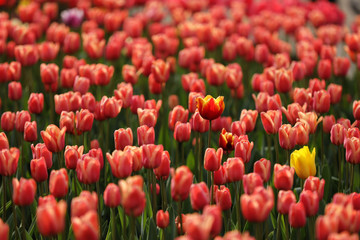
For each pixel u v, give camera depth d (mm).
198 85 5996
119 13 10320
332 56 7875
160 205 5133
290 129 4504
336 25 10828
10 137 6066
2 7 12609
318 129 6117
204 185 3492
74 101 5375
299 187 5066
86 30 9875
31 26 9148
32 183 3637
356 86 8180
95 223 2980
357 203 3760
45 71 6047
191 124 5031
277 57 7348
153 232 4125
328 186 4965
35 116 6422
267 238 4137
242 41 8281
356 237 2975
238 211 4172
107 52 7805
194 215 2926
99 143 5645
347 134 4641
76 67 7066
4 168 4105
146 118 4855
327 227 3125
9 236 4508
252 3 11719
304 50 8133
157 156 3951
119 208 4516
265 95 5535
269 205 3191
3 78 6621
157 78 6199
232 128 4746
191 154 5637
